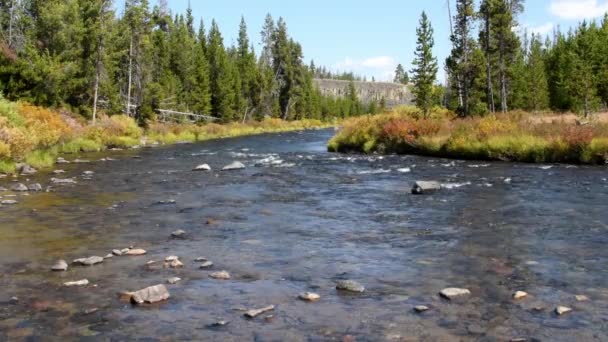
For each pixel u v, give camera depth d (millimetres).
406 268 9008
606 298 7328
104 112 54969
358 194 17578
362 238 11297
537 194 16578
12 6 54469
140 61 65812
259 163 28828
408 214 13898
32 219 13453
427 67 57031
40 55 48000
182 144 48969
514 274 8531
